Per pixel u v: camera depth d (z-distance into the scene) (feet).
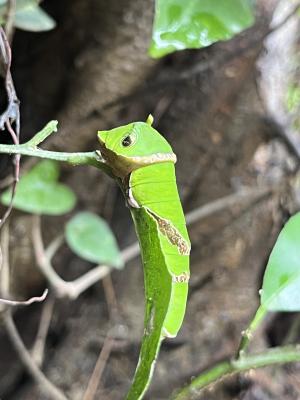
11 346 1.21
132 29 0.95
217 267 1.23
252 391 1.24
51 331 1.24
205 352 1.25
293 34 1.16
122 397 1.23
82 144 1.04
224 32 0.66
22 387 1.23
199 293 1.25
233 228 1.20
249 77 1.09
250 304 1.27
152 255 0.56
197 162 1.15
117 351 1.24
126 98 1.02
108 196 1.16
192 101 1.10
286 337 1.24
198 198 1.18
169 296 0.54
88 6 0.94
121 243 1.20
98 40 0.97
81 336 1.24
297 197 1.21
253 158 1.18
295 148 1.17
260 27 1.04
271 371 1.26
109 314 1.23
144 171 0.57
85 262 1.20
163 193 0.58
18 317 1.19
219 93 1.09
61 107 1.03
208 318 1.26
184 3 0.65
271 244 1.24
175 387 1.23
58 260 1.17
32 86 1.02
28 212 1.05
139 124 0.58
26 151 0.57
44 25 0.77
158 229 0.56
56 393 1.05
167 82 1.02
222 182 1.18
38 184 0.91
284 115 1.21
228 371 0.63
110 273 1.22
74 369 1.23
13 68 1.00
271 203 1.21
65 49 0.99
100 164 0.58
